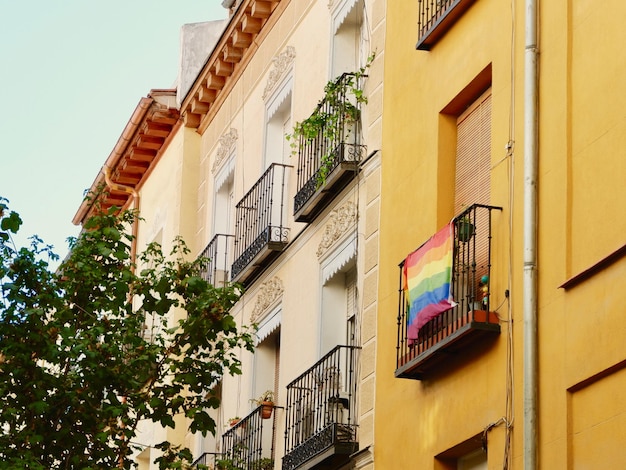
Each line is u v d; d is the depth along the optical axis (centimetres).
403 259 2206
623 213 1653
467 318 1905
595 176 1716
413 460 2077
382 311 2261
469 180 2092
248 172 3123
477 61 2055
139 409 2191
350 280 2564
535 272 1798
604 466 1634
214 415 3133
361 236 2419
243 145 3188
